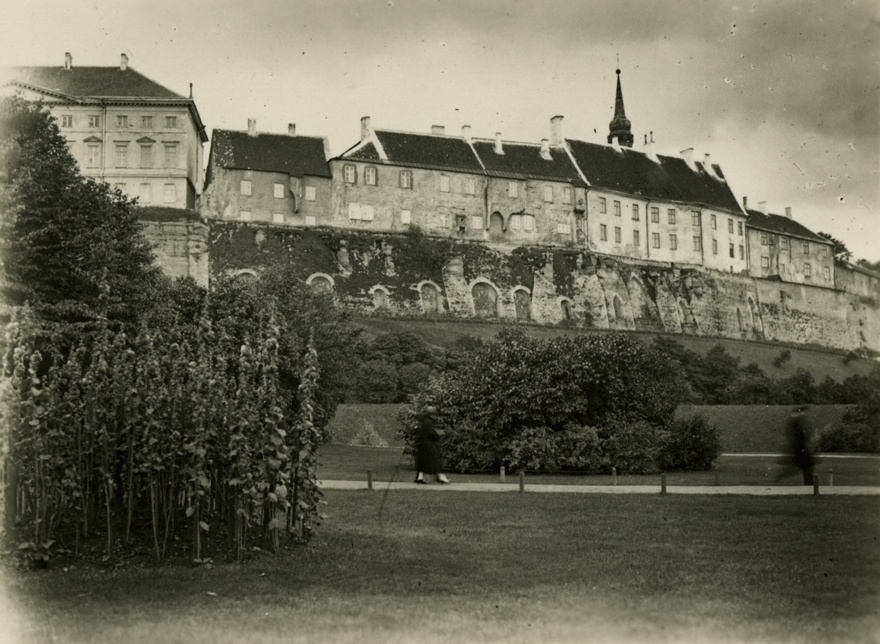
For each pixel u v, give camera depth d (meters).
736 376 81.50
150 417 12.46
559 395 31.75
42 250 36.53
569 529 15.59
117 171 88.56
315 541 13.81
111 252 36.41
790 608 9.70
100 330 14.91
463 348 75.88
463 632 8.83
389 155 104.44
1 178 36.09
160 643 8.48
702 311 114.62
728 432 50.66
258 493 12.30
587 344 33.84
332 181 100.62
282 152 99.44
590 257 109.19
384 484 25.92
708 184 126.56
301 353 34.50
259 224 94.19
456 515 17.72
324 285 93.12
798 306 125.06
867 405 46.62
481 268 104.00
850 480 27.70
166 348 17.55
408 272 99.50
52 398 12.57
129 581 10.97
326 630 8.89
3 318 28.45
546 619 9.29
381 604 9.95
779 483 26.80
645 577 11.30
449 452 32.62
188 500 12.97
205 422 12.66
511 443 31.98
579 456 31.69
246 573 11.49
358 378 62.97
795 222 139.75
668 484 26.45
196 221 85.44
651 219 117.69
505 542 14.06
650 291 113.38
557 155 115.50
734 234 124.69
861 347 116.75
